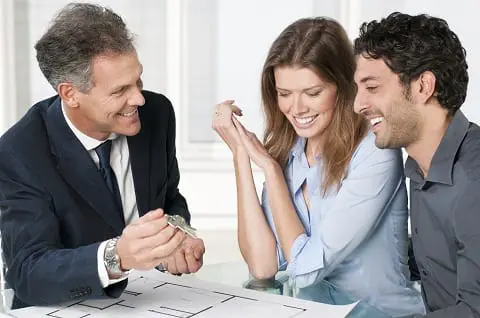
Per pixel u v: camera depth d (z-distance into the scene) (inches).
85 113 67.5
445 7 165.2
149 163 75.4
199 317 55.9
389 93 59.3
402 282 74.8
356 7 165.3
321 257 70.7
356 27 165.9
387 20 59.7
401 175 73.9
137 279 64.1
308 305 57.9
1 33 164.6
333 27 72.2
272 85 76.9
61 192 68.1
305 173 77.3
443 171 59.4
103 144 71.4
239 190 77.7
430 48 57.7
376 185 72.0
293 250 72.5
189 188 172.4
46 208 66.2
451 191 59.6
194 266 69.3
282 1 168.1
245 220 76.5
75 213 68.7
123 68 65.1
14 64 167.0
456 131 59.5
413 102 59.1
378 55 58.8
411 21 58.8
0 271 68.9
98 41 64.2
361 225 71.8
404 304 72.9
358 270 73.9
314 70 70.2
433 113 59.6
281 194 75.0
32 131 69.4
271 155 79.7
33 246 63.4
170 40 167.0
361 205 71.8
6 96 166.9
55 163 69.1
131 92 66.8
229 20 168.9
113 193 72.5
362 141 73.3
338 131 73.4
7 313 58.2
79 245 69.1
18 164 67.1
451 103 59.1
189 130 172.1
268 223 78.4
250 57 170.6
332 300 63.9
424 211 62.9
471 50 166.4
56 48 64.6
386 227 74.5
